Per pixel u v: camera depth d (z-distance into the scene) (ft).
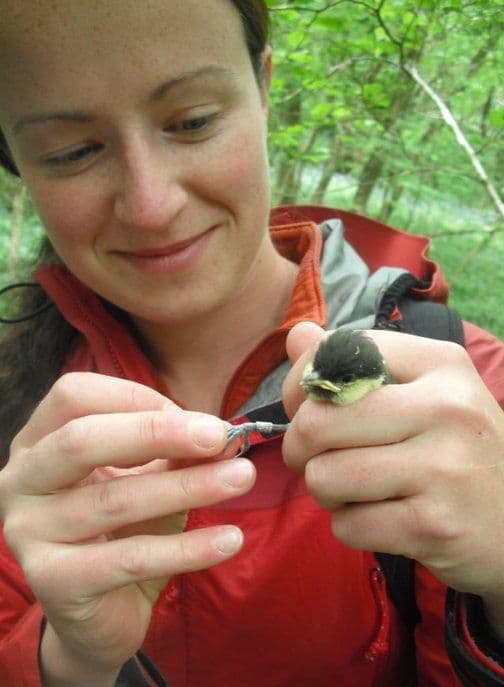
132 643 0.88
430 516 0.71
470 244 5.10
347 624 1.08
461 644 0.82
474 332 1.23
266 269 1.31
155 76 0.89
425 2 2.35
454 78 3.31
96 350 1.28
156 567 0.78
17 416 1.34
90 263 1.10
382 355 0.80
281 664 1.10
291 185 4.81
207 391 1.35
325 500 0.75
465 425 0.71
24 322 1.43
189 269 1.09
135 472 0.93
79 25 0.84
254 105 1.05
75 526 0.79
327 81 3.05
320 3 2.72
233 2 0.97
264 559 1.08
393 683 1.15
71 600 0.79
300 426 0.76
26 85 0.90
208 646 1.10
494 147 3.36
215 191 1.03
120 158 0.96
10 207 3.69
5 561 1.16
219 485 0.78
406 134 3.95
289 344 0.94
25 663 0.95
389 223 5.72
